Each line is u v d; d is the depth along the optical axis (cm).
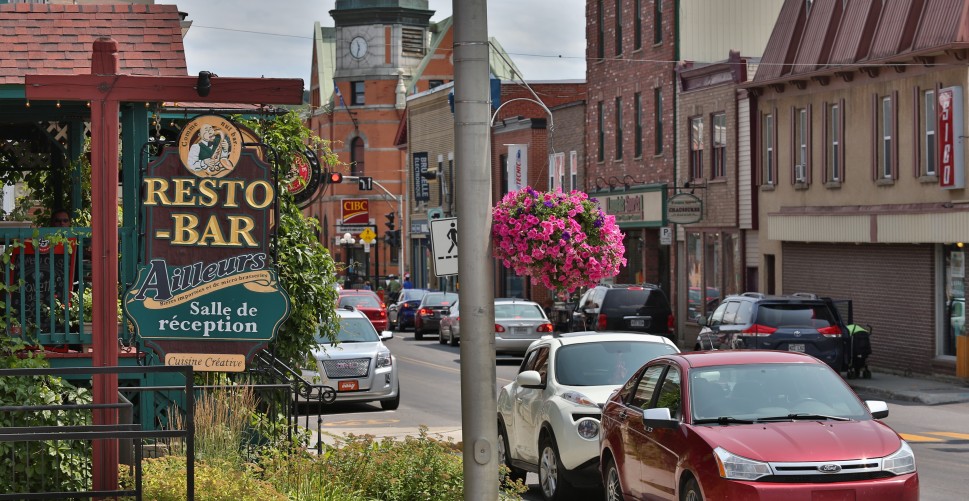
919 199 3284
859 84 3566
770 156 4075
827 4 3800
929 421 2420
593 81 5409
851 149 3612
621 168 5156
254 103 1253
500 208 1216
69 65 1377
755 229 4169
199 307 1305
